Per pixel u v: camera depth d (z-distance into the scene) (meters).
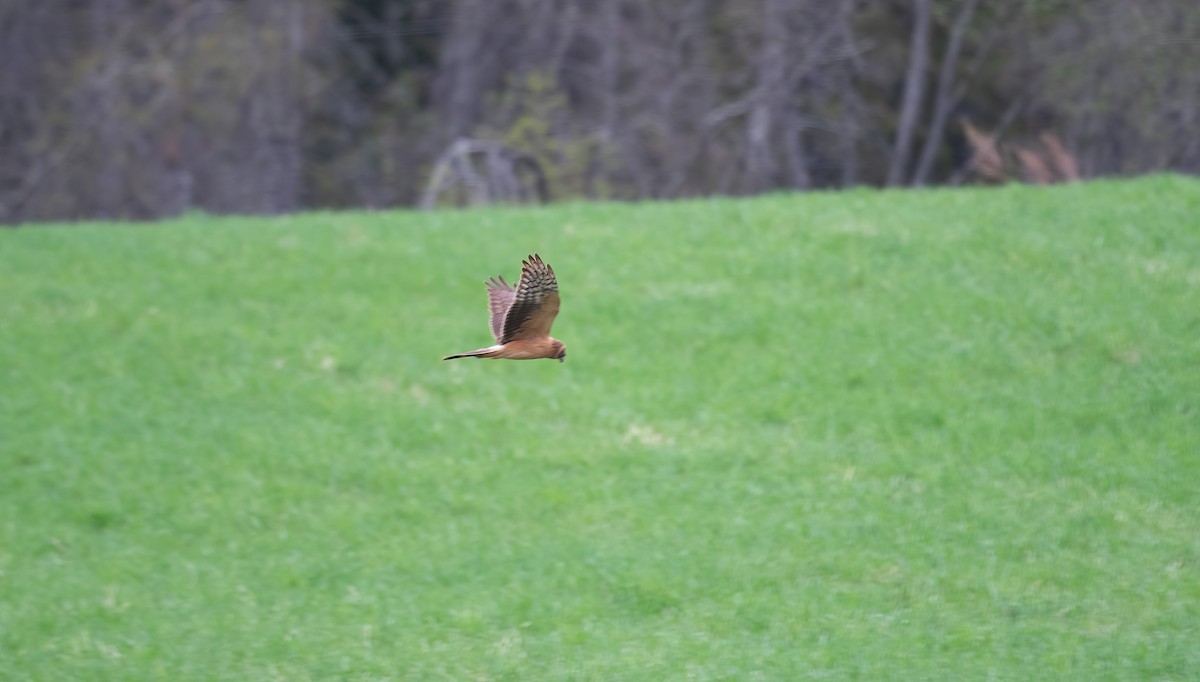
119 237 62.94
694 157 84.94
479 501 41.94
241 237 61.91
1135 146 79.25
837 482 42.06
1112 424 44.16
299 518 41.53
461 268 56.56
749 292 53.34
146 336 52.38
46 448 45.34
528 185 84.19
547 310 26.64
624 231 59.69
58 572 39.03
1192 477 41.22
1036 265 53.88
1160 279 52.06
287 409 47.53
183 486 43.25
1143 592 35.75
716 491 41.84
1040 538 38.62
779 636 34.22
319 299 54.97
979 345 48.81
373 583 37.66
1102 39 77.38
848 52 82.44
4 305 54.94
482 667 33.00
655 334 50.91
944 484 41.75
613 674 32.38
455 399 48.19
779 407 46.28
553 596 36.56
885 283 53.28
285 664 33.50
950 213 59.41
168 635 35.16
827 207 61.28
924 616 34.94
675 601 36.03
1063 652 32.84
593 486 42.44
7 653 34.44
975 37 83.88
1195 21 75.56
